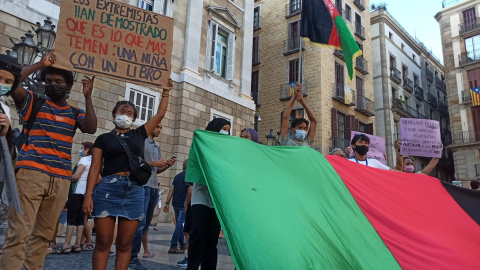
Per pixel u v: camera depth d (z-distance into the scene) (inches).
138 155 121.0
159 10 532.4
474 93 1031.0
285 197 123.3
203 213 128.2
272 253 101.0
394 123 1100.5
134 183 116.4
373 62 1137.4
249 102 669.9
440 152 245.0
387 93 1093.8
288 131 193.2
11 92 102.7
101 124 452.4
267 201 116.9
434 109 1382.9
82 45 130.3
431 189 176.6
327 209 131.7
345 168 167.0
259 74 925.2
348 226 130.1
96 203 113.0
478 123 1024.9
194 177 132.0
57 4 424.2
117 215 111.6
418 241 136.0
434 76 1460.4
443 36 1151.0
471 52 1076.5
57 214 115.7
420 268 123.6
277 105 868.0
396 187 169.8
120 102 127.0
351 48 234.2
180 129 535.8
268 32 934.4
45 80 121.6
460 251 135.2
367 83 973.2
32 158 109.7
